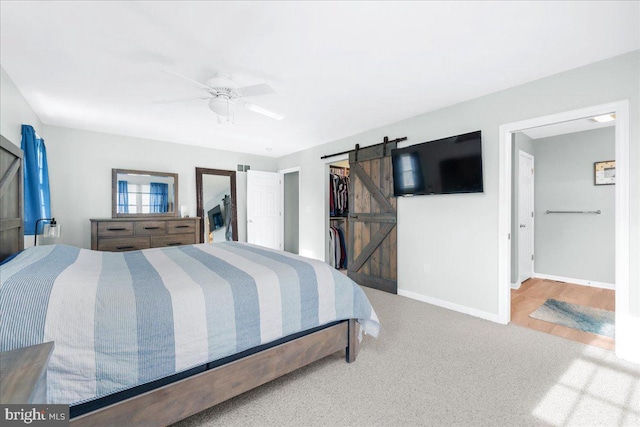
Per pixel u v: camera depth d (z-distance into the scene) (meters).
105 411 1.17
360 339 2.20
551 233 4.56
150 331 1.28
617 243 2.18
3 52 2.12
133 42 1.99
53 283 1.23
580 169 4.31
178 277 1.66
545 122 2.55
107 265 1.96
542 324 2.84
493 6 1.65
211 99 2.53
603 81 2.25
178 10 1.66
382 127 4.02
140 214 4.52
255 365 1.61
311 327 1.86
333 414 1.60
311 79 2.57
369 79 2.58
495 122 2.88
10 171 1.71
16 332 1.05
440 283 3.38
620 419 1.56
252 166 5.89
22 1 1.58
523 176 4.36
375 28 1.85
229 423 1.53
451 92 2.88
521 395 1.76
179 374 1.39
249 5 1.62
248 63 2.28
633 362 2.12
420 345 2.40
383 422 1.54
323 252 5.14
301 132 4.32
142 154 4.61
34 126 3.36
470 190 3.00
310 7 1.64
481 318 3.00
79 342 1.14
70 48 2.06
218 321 1.47
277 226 6.02
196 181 5.15
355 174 4.41
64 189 4.00
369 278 4.23
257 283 1.67
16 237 1.85
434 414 1.60
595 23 1.80
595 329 2.72
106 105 3.17
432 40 1.99
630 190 2.12
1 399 0.63
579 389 1.82
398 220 3.85
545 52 2.15
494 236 2.91
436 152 3.26
